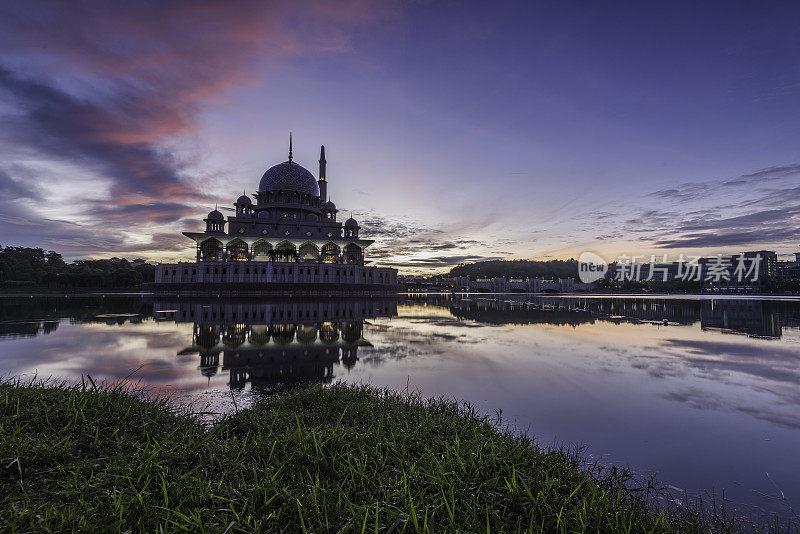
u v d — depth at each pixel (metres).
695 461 9.57
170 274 108.94
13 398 8.92
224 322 39.34
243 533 4.93
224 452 7.38
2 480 5.74
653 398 14.66
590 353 24.36
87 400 9.32
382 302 90.19
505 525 5.46
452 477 6.58
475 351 24.86
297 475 6.63
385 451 7.83
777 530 6.70
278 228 126.19
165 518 5.10
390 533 4.97
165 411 10.50
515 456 7.55
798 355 23.50
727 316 53.12
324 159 153.25
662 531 5.87
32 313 48.88
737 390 15.85
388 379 17.34
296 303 71.69
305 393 13.02
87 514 5.07
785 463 9.51
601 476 8.60
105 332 31.64
